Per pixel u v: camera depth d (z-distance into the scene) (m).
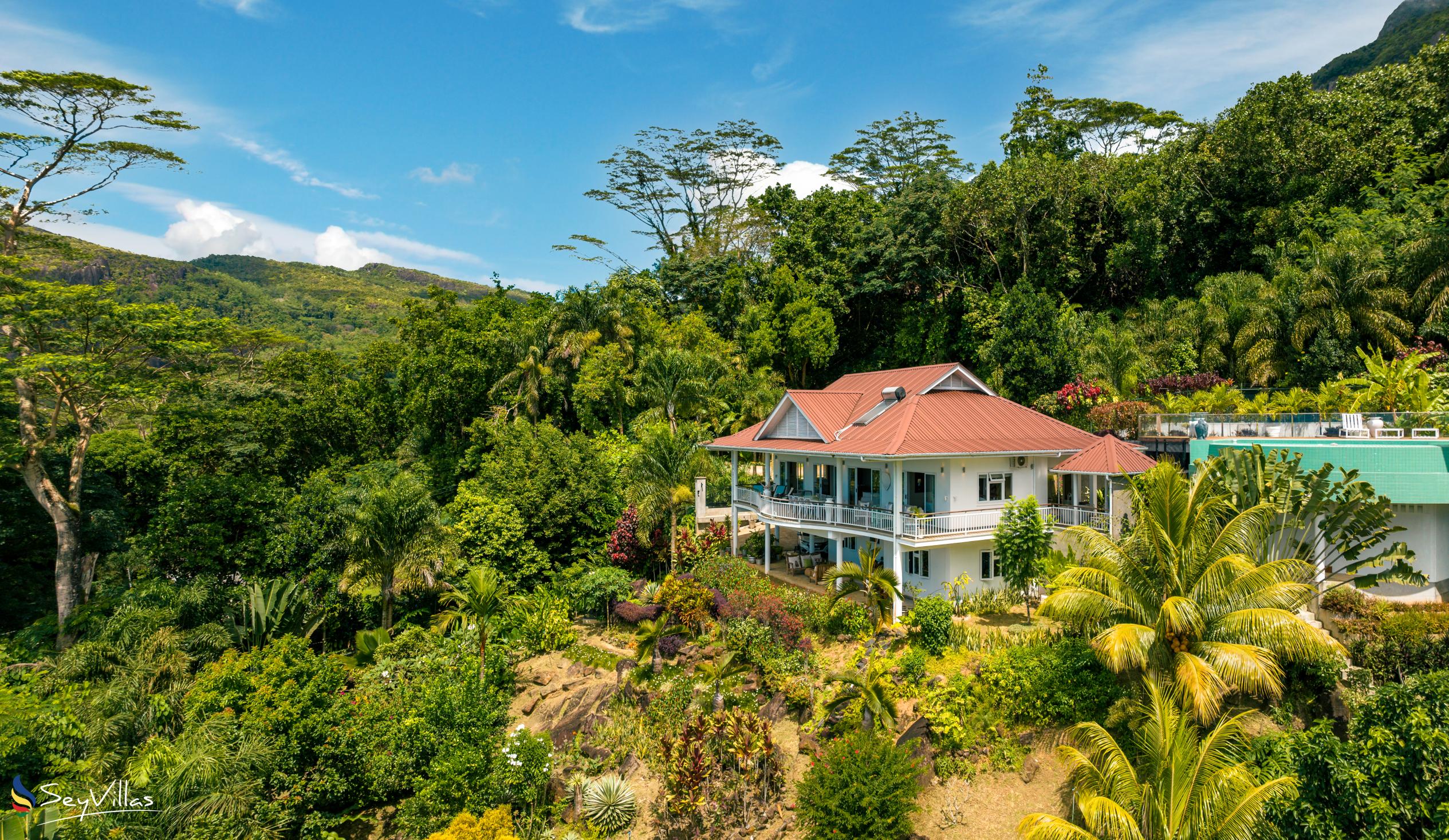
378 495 29.17
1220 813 12.88
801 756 18.89
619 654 25.34
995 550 23.80
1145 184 46.56
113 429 48.75
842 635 23.30
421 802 17.92
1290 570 16.38
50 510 29.36
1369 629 16.98
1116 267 48.59
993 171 51.94
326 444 42.31
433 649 25.88
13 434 31.00
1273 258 40.31
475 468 40.44
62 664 22.53
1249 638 15.50
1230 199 45.03
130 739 18.98
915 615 21.06
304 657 19.33
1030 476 26.95
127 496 37.84
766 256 65.31
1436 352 29.58
